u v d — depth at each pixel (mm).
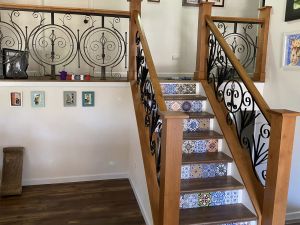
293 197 3436
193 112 3408
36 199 3285
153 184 2537
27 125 3531
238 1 5465
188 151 3055
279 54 3611
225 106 3256
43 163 3648
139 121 3113
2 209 3053
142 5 5051
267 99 3850
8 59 3443
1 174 3529
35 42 4723
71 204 3201
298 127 3328
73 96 3600
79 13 3396
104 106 3719
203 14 3623
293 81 3395
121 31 5020
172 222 2178
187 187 2654
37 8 3275
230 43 5395
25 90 3451
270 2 3768
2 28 4551
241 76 2803
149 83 2859
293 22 3391
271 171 2373
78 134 3699
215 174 2912
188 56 5414
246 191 2658
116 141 3830
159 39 5230
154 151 2611
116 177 3904
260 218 2496
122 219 2938
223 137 3059
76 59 4969
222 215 2533
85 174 3807
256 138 3885
